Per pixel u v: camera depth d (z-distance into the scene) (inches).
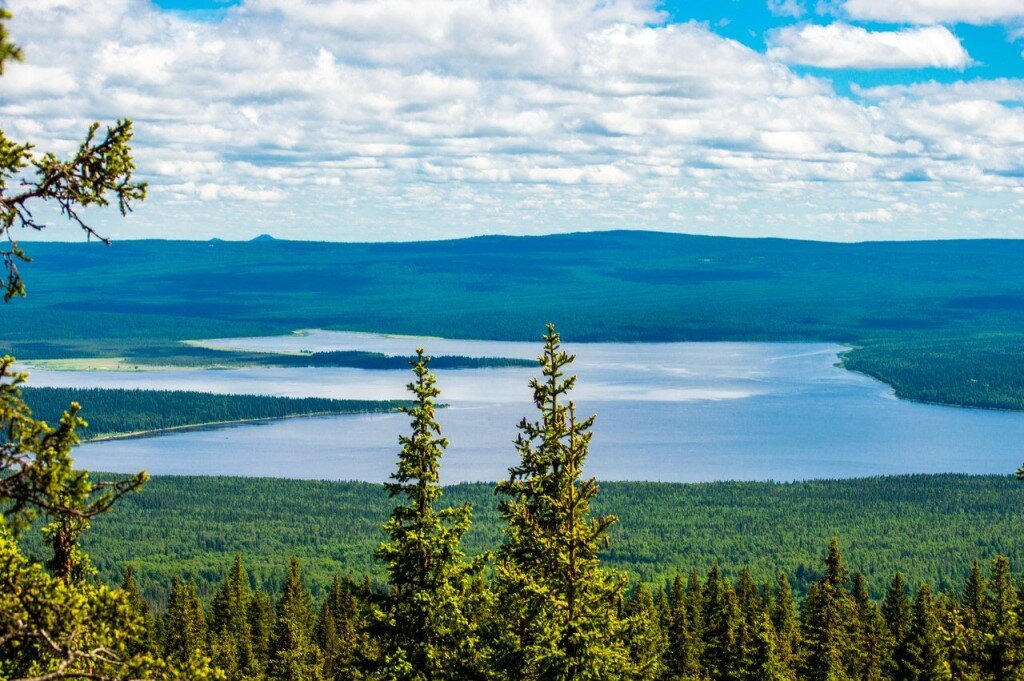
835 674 4315.9
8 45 754.2
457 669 1934.1
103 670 1023.0
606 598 1886.1
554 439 1988.2
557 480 1978.3
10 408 957.8
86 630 1043.3
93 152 1002.7
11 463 948.0
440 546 1990.7
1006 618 3474.4
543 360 2044.8
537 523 1996.8
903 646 4355.3
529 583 1859.0
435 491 1990.7
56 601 1019.3
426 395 1994.3
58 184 995.3
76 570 1259.2
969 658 4121.6
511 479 2053.4
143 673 1016.2
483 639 1955.0
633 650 2401.6
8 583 1027.3
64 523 1231.5
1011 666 3312.0
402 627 1983.3
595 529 1905.8
